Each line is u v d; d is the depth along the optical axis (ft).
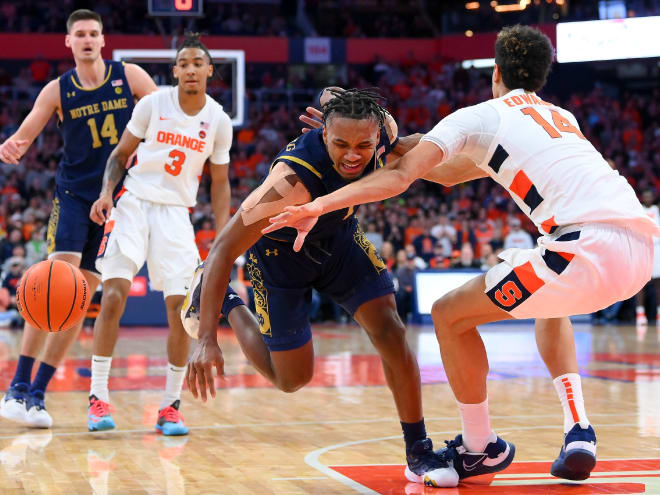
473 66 68.13
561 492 9.59
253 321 11.62
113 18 66.49
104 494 9.38
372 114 8.85
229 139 14.94
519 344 32.53
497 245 45.62
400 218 46.96
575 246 8.93
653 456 11.59
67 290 12.66
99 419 14.01
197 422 14.84
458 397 10.19
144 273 41.96
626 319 46.75
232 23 68.85
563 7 60.59
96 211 13.94
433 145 8.94
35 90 60.08
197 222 43.06
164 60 36.88
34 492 9.47
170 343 13.91
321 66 69.46
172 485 9.87
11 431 14.01
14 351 28.58
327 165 9.28
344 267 10.50
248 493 9.47
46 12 67.05
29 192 49.67
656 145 62.64
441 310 10.10
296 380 11.27
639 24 45.34
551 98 67.67
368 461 11.39
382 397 18.13
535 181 9.21
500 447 10.15
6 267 41.27
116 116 15.49
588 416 15.16
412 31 70.95
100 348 14.17
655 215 42.34
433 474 9.83
